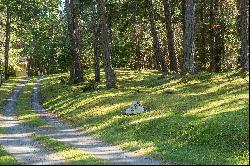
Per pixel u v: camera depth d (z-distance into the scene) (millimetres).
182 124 24578
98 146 23484
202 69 58125
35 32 78938
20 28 84625
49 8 69250
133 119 29094
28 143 25438
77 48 58031
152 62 86125
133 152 21250
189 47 41094
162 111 29562
